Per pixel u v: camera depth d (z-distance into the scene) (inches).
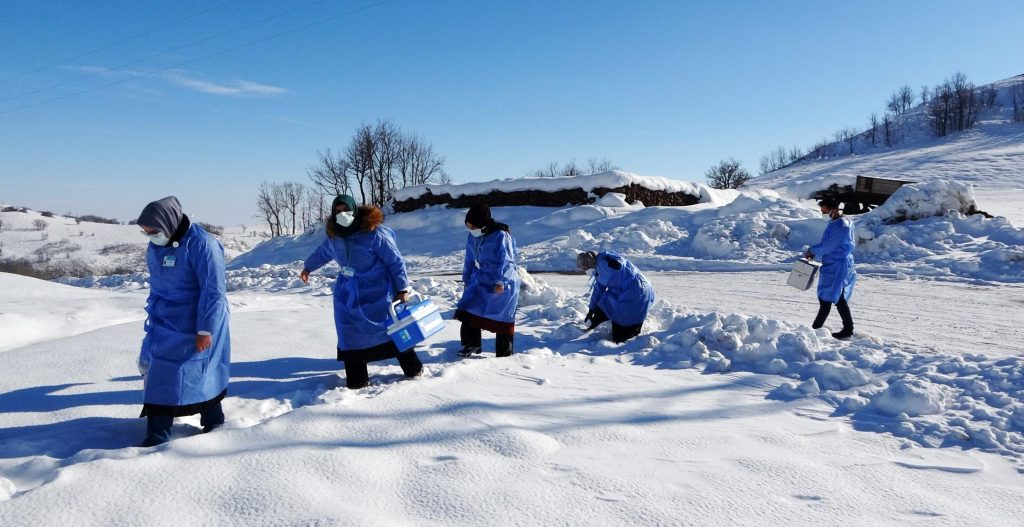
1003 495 114.8
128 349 231.0
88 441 140.9
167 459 118.0
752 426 152.3
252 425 139.3
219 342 147.8
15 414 158.6
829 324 315.6
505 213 1120.2
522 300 367.6
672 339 239.0
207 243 144.8
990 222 606.5
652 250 786.2
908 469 127.1
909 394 166.2
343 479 112.0
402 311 181.6
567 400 167.9
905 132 5014.8
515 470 118.2
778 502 108.7
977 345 262.4
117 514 98.1
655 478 117.0
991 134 4303.6
